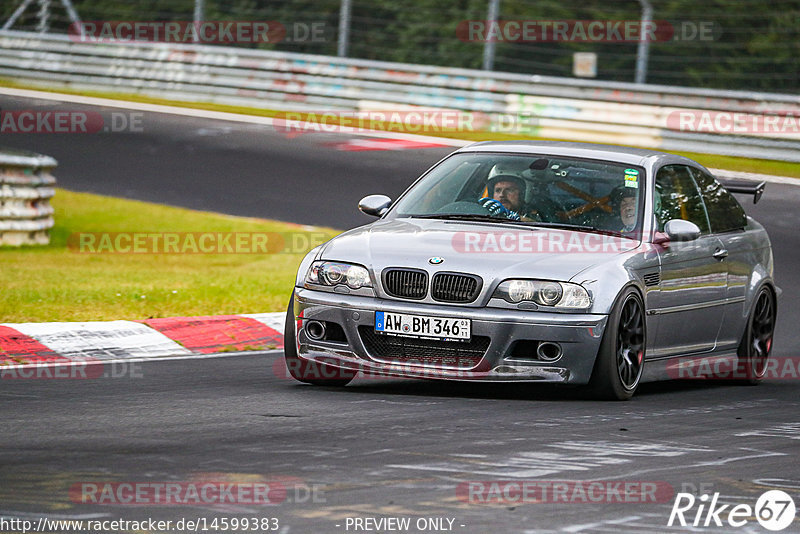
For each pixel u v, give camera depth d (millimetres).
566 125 67312
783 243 46438
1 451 16141
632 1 92625
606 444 17562
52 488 14109
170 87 78500
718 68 91375
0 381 22344
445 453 16500
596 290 21438
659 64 92750
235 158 60719
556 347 21234
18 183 43844
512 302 21312
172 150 62375
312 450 16516
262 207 51031
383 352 21828
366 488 14367
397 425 18594
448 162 25531
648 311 22891
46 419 18609
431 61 99625
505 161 24953
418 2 100125
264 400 20844
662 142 64875
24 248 43844
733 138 63531
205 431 17828
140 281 36719
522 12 95875
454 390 22734
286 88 75188
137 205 51125
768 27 90562
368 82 73000
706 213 26047
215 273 39125
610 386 21641
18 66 81812
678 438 18312
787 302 38062
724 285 25719
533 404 21109
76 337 26922
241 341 28547
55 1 104125
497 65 97438
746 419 20547
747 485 15258
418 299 21641
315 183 55531
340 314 21938
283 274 39156
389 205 25016
